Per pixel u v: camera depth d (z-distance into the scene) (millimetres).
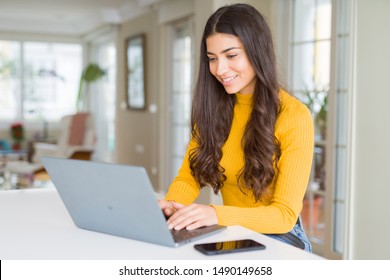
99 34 8234
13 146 8258
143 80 6328
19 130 8453
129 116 7020
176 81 5609
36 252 1088
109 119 8641
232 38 1347
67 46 9297
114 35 7629
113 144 8492
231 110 1510
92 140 7078
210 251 1047
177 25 5469
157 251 1083
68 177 1185
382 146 2732
